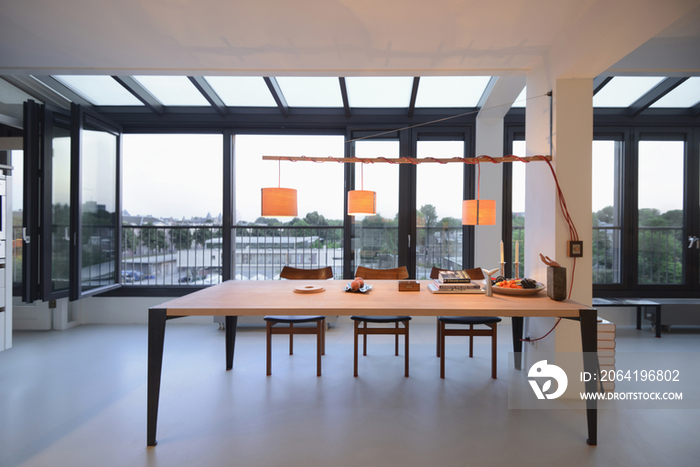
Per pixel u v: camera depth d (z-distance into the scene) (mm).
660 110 4266
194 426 2072
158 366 1912
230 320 2916
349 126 4406
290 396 2443
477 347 3514
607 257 4426
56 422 2117
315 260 4566
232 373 2846
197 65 3045
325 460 1762
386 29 2502
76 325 4328
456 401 2377
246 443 1906
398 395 2459
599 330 2477
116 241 4285
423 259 4449
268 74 3205
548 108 2693
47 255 3434
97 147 3979
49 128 3451
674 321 3953
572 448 1865
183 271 4539
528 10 2271
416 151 4406
